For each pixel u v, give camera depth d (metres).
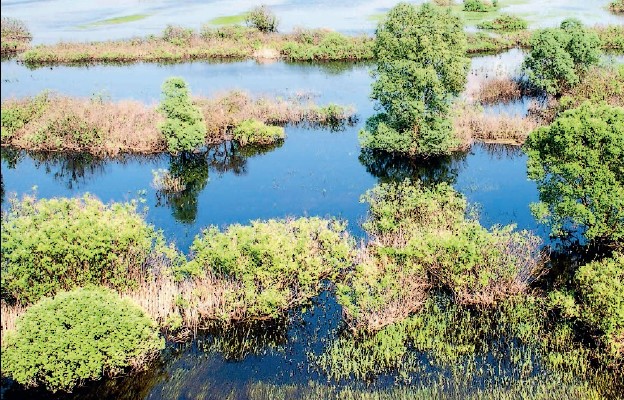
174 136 32.72
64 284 18.38
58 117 35.91
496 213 26.91
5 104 38.31
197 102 38.84
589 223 21.92
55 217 19.72
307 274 19.12
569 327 18.02
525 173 31.59
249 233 19.94
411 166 33.34
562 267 21.95
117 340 15.74
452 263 19.33
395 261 20.14
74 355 15.06
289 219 26.34
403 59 31.08
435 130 32.41
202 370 16.92
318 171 32.78
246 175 32.47
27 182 31.67
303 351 17.69
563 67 39.72
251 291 18.34
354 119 40.69
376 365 16.88
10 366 14.84
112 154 34.66
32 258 18.00
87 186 31.16
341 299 18.42
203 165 33.94
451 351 17.28
